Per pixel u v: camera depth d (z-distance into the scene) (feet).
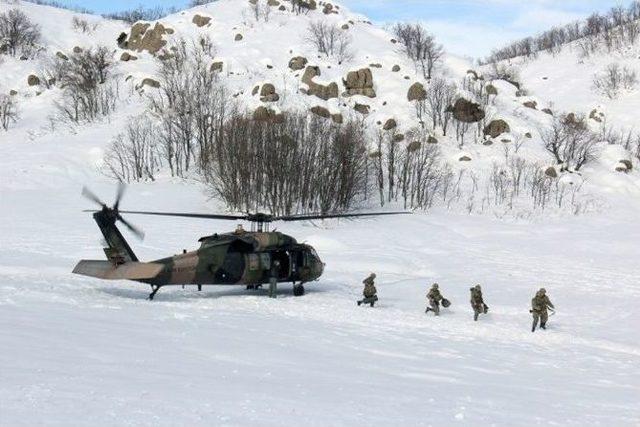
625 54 392.47
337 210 188.96
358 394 31.19
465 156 243.19
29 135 262.26
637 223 188.85
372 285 71.46
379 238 148.77
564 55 431.02
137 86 295.69
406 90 294.25
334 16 418.92
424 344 52.03
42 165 219.20
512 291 89.10
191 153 236.02
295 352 42.24
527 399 35.12
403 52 355.15
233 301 67.41
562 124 272.10
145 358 34.45
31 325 40.75
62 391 24.86
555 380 42.42
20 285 62.69
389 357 44.83
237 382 30.83
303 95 282.15
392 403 29.94
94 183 212.23
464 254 130.72
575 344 57.93
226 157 191.01
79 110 284.00
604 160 254.88
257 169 185.57
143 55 350.02
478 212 202.39
